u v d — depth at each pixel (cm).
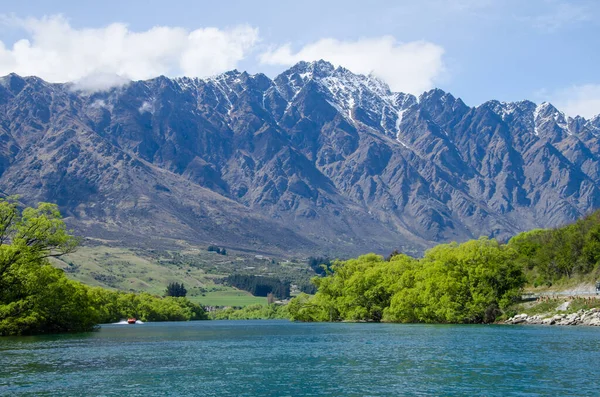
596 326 14550
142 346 12131
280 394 6644
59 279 16225
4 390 6881
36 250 13712
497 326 15888
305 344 12300
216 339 14362
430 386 6925
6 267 13300
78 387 7056
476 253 17962
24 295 14562
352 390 6788
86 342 13075
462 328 15525
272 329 19450
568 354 9269
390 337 13312
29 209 13662
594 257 19650
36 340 13362
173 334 16962
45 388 7000
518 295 17562
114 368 8581
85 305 17838
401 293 19988
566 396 6312
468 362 8669
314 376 7750
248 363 9112
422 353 9869
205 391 6831
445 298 18012
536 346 10381
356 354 10056
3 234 13500
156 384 7269
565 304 16550
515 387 6775
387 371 8031
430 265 19900
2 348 11394
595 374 7481
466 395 6425
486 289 17600
